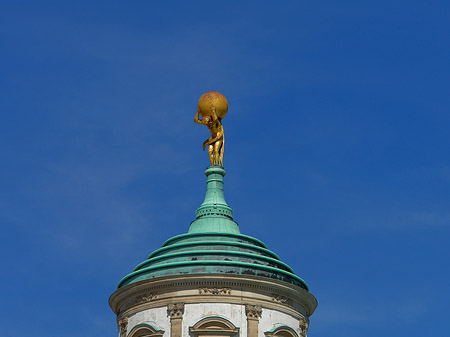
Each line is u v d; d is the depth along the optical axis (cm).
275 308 12719
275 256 13250
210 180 13788
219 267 12694
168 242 13325
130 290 12900
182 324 12494
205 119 13925
